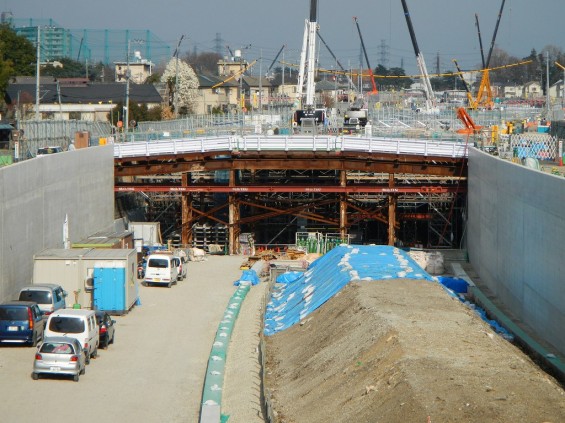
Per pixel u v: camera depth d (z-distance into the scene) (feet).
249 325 134.92
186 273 188.34
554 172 174.60
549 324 119.44
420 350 88.53
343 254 156.35
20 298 124.67
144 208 247.50
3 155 196.03
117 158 215.72
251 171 234.58
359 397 81.76
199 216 222.28
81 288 141.28
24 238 142.41
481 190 183.83
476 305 153.79
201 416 87.15
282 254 213.05
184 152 214.48
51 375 104.99
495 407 72.23
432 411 71.26
